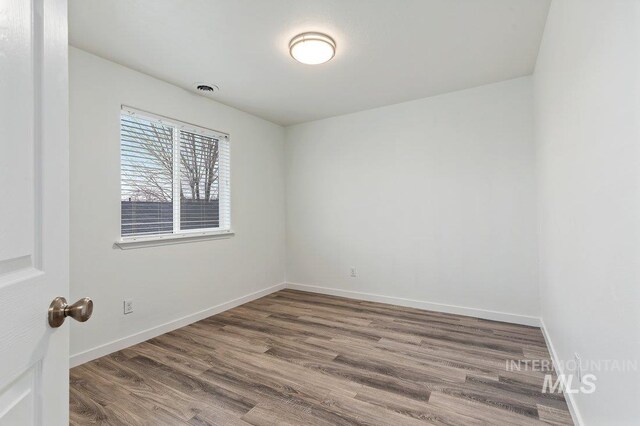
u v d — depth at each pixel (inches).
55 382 26.8
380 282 142.6
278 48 89.8
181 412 64.7
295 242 168.2
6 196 21.2
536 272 110.3
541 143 93.4
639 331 32.9
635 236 33.5
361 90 121.6
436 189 128.6
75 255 85.5
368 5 71.7
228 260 134.3
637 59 31.8
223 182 135.1
